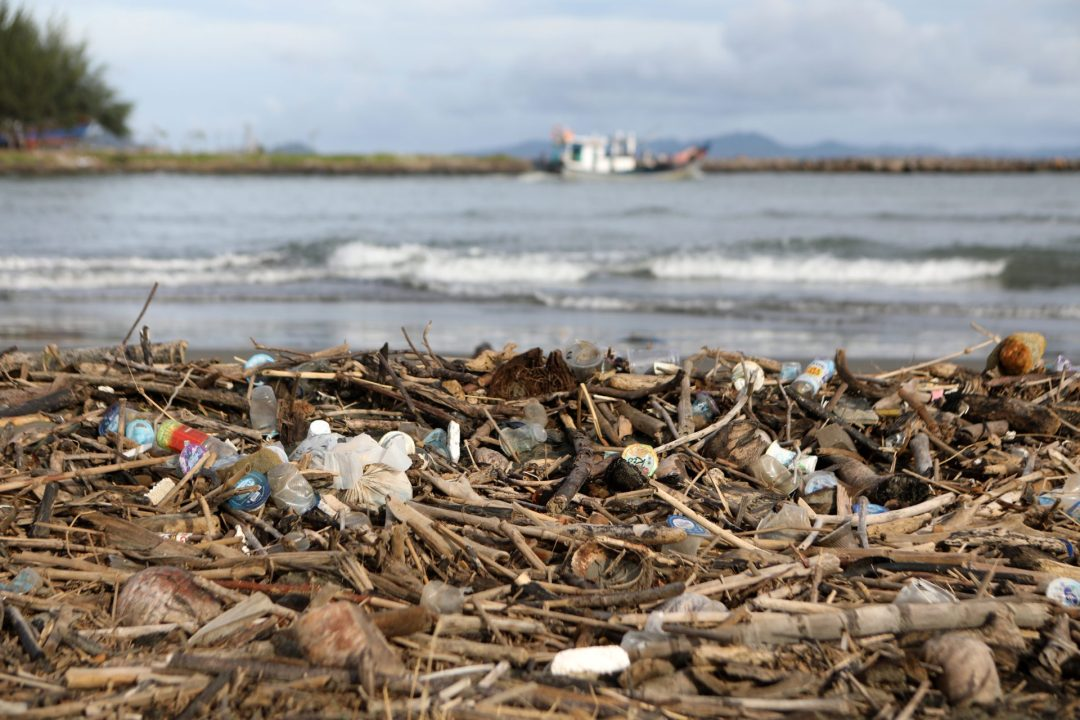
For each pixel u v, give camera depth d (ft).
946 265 56.08
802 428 14.55
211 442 12.23
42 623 8.79
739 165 359.66
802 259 60.80
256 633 8.61
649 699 7.73
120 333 33.04
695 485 12.48
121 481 11.87
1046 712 7.81
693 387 15.58
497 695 7.64
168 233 79.20
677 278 57.72
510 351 17.04
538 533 10.42
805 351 31.27
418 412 14.10
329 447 12.10
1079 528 11.62
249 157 311.68
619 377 15.65
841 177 253.85
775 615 8.74
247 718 7.36
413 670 8.25
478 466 12.74
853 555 10.25
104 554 10.09
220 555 10.09
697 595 9.04
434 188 175.52
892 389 15.71
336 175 290.97
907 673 8.22
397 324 36.94
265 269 56.70
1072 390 16.38
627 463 12.29
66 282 48.52
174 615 8.92
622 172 247.29
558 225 93.20
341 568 9.68
